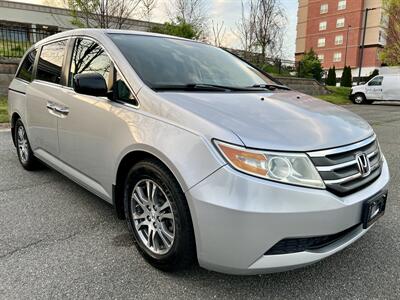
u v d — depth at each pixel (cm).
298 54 5647
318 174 197
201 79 292
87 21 1303
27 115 394
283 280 231
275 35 1873
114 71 271
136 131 234
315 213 191
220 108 228
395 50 2630
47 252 256
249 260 191
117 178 261
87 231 289
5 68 984
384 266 249
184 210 209
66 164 332
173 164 206
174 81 271
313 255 199
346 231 217
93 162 284
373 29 4728
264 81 346
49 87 348
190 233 211
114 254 256
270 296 215
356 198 209
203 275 233
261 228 186
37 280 224
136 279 228
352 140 223
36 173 430
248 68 366
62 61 340
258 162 190
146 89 247
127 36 311
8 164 463
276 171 191
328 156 202
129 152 240
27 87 397
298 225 190
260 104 251
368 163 226
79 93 270
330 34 5206
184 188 202
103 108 267
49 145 355
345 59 5034
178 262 221
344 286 226
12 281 222
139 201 248
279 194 187
